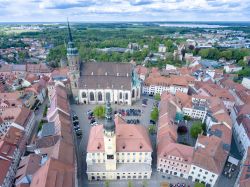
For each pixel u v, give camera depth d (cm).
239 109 12375
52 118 10594
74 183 6862
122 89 13912
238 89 15762
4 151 8288
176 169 8438
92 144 8150
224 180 8494
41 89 14888
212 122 10681
